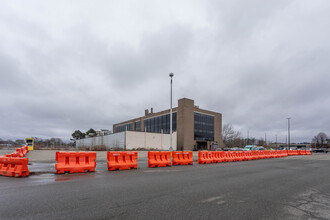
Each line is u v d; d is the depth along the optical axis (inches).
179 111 2546.8
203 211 177.2
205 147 2723.9
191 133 2527.1
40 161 605.3
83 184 283.7
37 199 207.3
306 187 285.6
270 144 5324.8
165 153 540.7
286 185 297.4
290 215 170.9
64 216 160.9
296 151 1285.7
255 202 207.8
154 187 268.7
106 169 447.5
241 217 164.4
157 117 2965.1
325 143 4869.6
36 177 338.6
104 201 202.4
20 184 280.8
